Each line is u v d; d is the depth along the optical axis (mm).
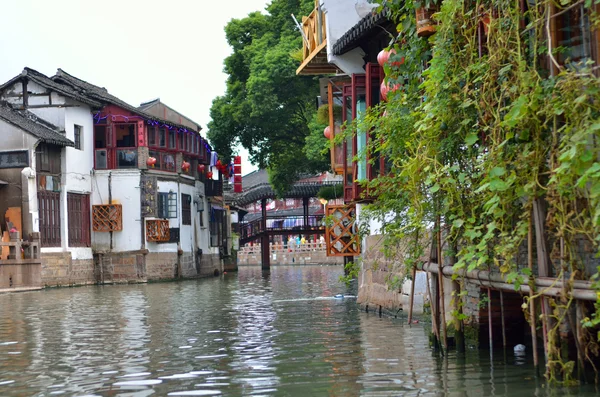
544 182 6836
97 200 38406
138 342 11438
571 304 6809
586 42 6727
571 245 6398
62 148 35719
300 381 7754
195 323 14227
